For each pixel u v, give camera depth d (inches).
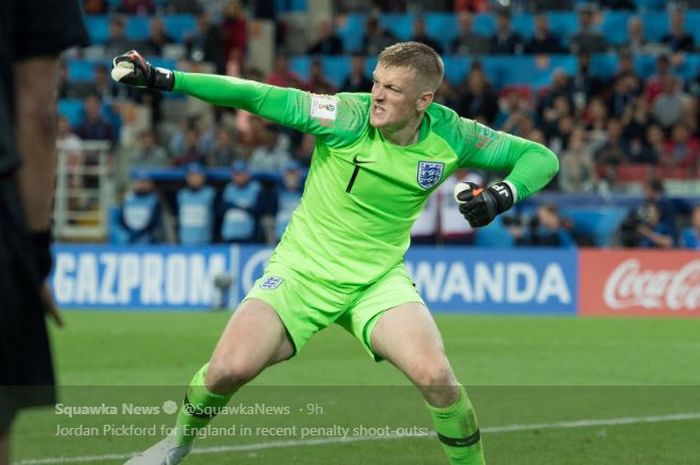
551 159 844.0
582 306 2332.7
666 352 1745.8
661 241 2411.4
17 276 493.0
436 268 2381.9
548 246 2426.2
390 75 781.9
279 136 2893.7
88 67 3265.3
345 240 810.2
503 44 3211.1
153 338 1883.6
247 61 3287.4
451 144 823.7
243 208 2461.9
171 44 3417.8
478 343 1850.4
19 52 498.3
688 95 2950.3
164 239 2561.5
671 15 3292.3
